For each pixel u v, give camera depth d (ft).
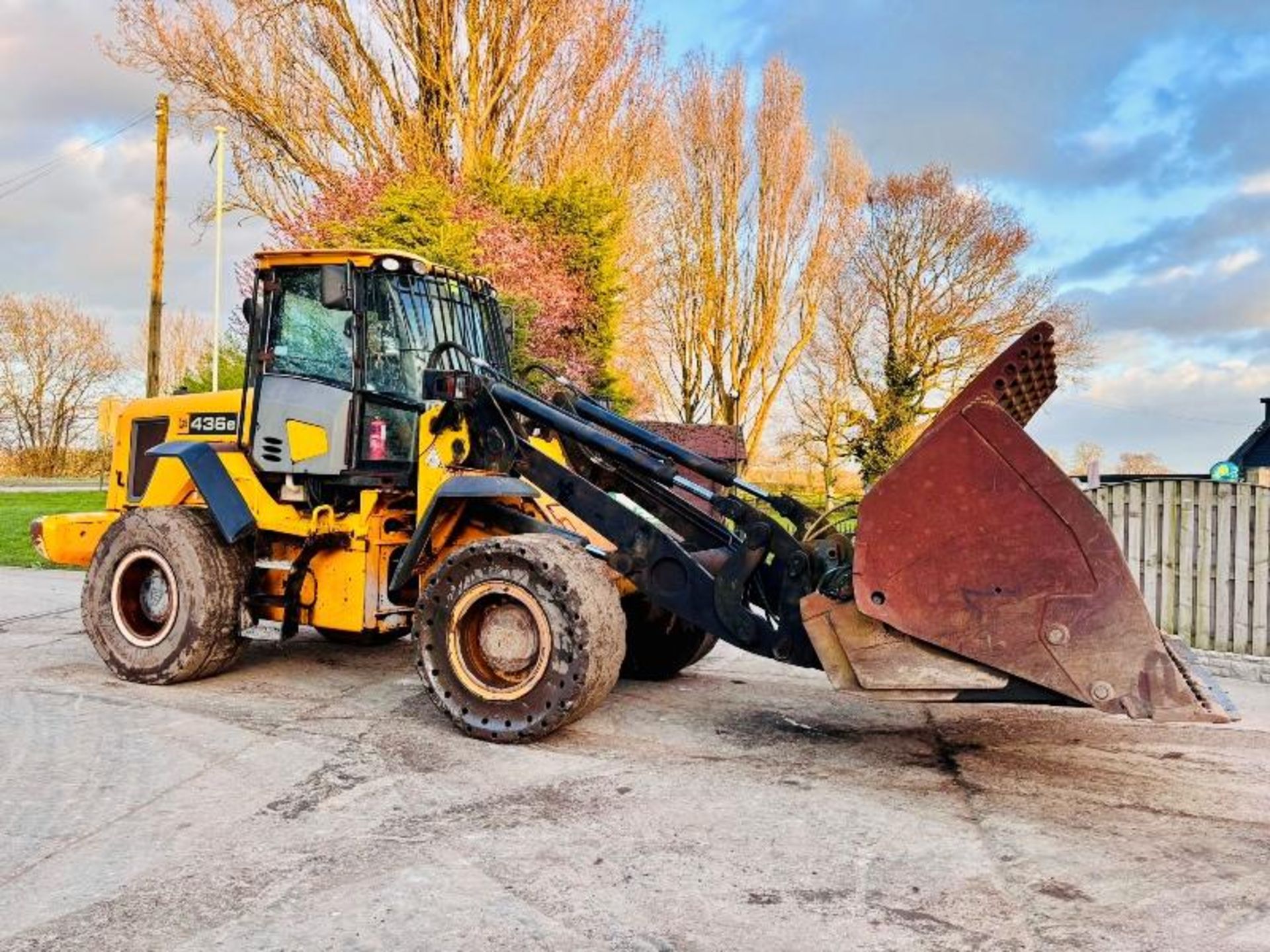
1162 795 14.53
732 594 16.80
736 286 102.37
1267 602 24.27
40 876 11.25
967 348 107.24
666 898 10.86
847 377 107.65
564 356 57.41
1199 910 10.68
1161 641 13.12
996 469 13.66
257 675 21.94
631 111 72.90
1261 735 17.98
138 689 20.39
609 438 18.16
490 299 23.44
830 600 14.78
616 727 17.99
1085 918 10.46
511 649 16.74
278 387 20.80
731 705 19.89
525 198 60.80
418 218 51.80
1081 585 13.30
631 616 21.63
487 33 66.44
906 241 108.06
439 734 17.20
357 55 65.57
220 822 12.96
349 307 19.89
